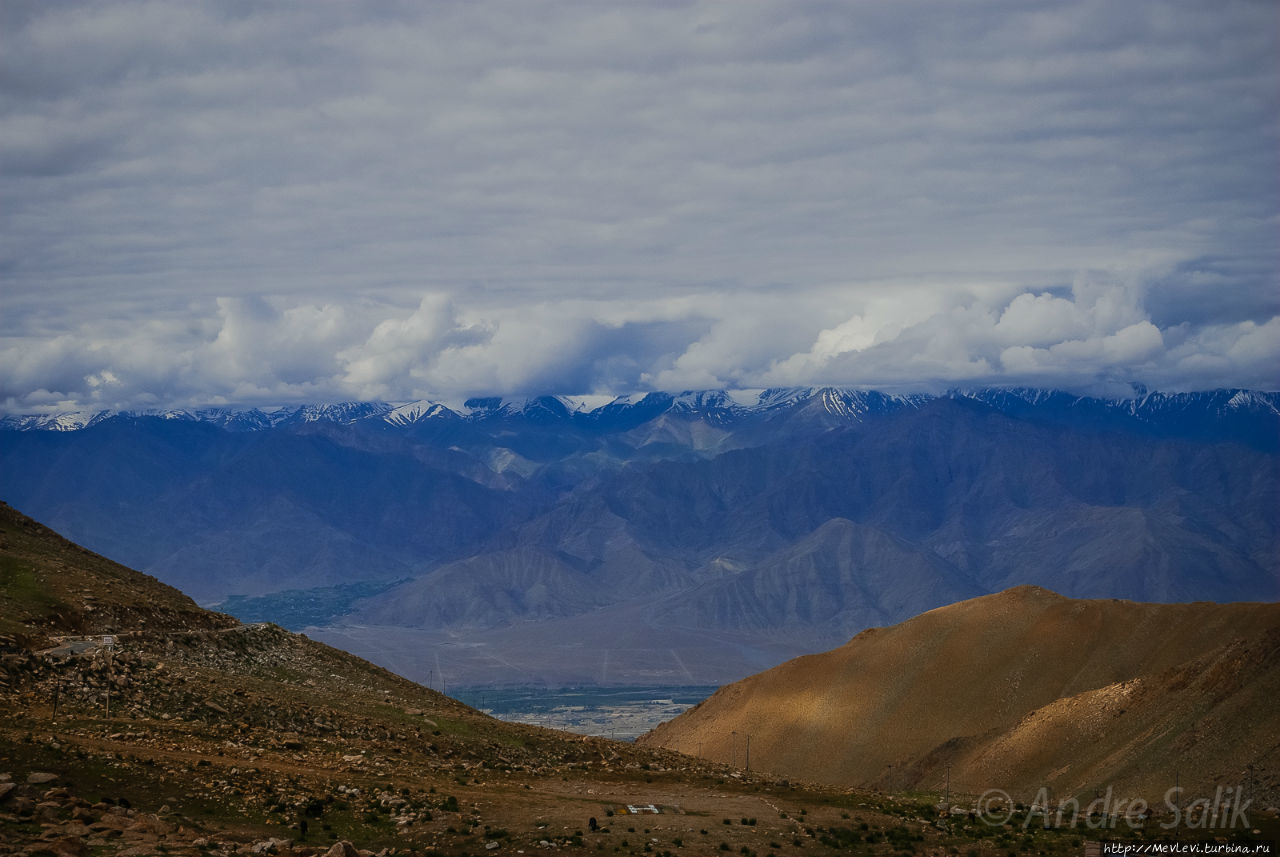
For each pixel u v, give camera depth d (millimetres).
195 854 49344
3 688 71438
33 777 55062
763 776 99562
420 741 85000
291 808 60125
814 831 70625
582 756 92500
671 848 62781
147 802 56219
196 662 92250
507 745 90625
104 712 72312
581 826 65000
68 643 84250
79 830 49750
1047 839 75250
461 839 60312
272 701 83938
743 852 63531
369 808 63156
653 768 92750
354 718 86625
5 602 88938
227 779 61875
